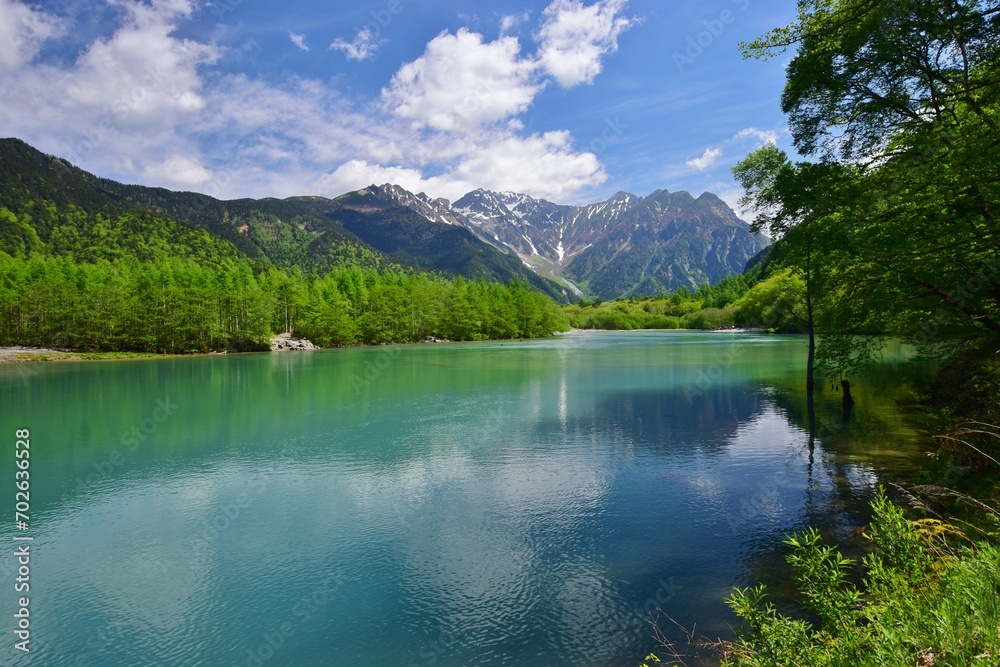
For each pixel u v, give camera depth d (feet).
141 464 73.61
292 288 359.25
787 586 36.63
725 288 592.60
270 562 44.65
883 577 17.30
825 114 53.42
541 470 66.85
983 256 46.57
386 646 33.35
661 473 63.72
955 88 44.01
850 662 14.66
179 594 40.11
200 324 297.74
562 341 386.11
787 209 57.47
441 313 418.51
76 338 289.12
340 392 136.36
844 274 57.41
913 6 42.16
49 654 33.47
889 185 47.91
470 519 52.24
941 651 13.83
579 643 32.45
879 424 80.59
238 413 109.60
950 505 38.78
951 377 74.90
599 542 45.98
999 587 14.60
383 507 56.18
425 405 114.73
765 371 156.87
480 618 35.76
